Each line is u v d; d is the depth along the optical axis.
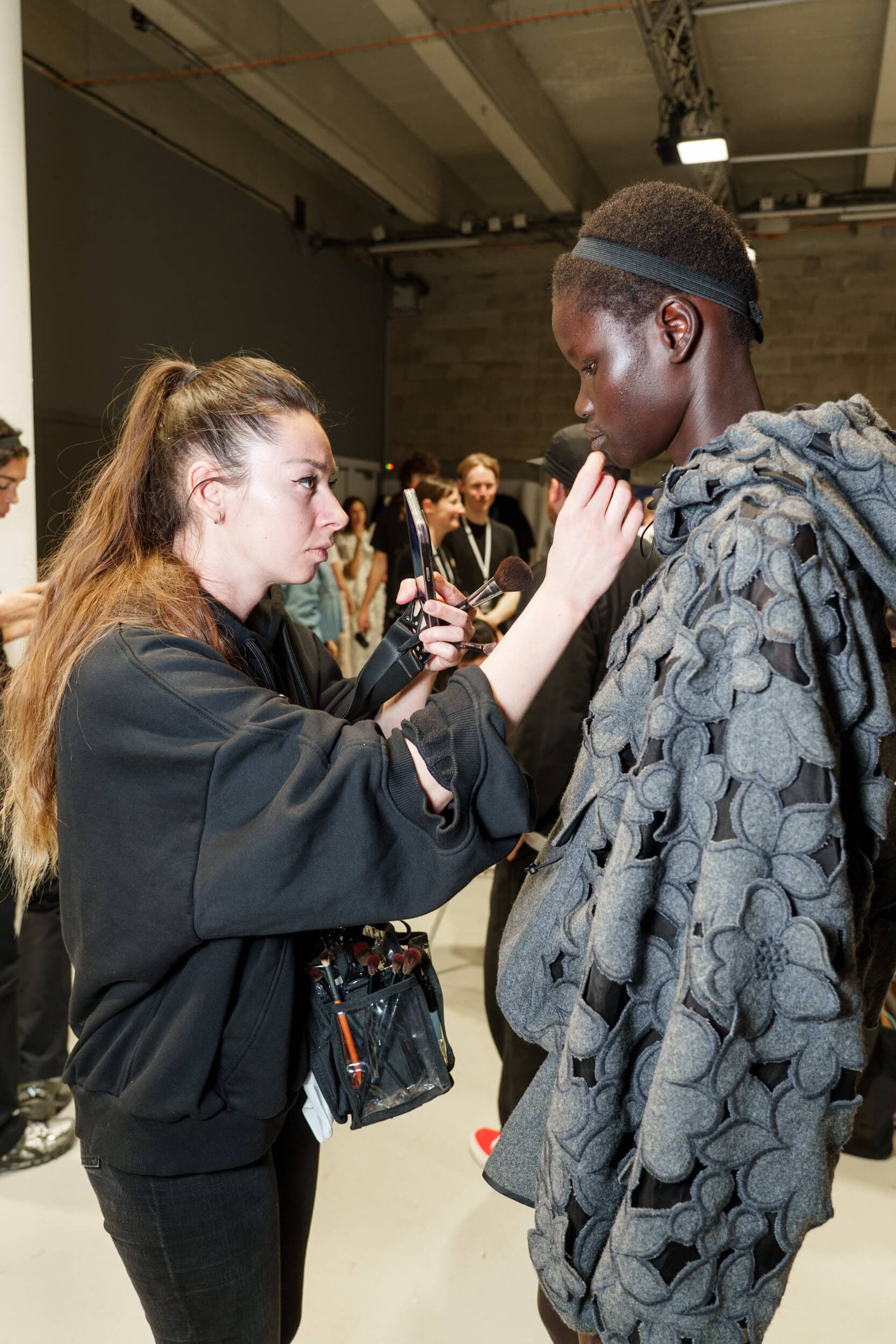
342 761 0.83
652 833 0.67
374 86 6.94
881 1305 1.69
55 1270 1.74
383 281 9.62
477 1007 2.77
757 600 0.63
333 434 8.83
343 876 0.81
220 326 7.06
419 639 1.08
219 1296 0.95
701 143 5.91
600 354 0.78
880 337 8.46
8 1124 2.04
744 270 0.77
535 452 9.48
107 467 1.03
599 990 0.68
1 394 2.83
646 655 0.71
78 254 5.63
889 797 0.69
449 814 0.86
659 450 0.81
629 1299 0.65
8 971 1.98
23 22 5.15
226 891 0.82
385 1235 1.87
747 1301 0.65
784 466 0.67
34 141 5.27
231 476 0.95
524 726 1.67
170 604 0.92
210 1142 0.91
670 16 5.04
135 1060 0.90
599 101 6.98
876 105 6.38
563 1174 0.71
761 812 0.62
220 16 5.42
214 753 0.82
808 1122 0.64
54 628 0.97
